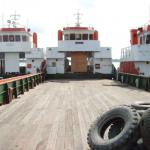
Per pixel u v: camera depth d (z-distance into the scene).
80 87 22.64
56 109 11.87
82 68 35.25
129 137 5.47
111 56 34.06
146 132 5.23
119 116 6.26
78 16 35.25
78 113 10.88
